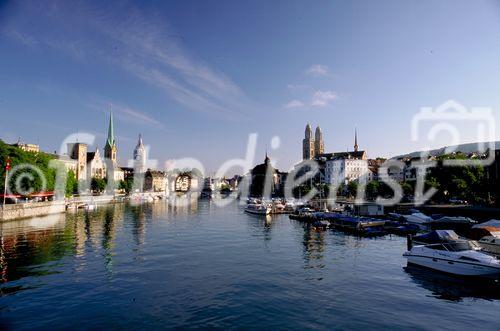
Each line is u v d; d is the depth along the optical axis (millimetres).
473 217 74500
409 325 22719
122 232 64875
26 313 24891
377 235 60125
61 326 22812
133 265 38250
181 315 24547
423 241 42469
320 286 30828
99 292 29234
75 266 37750
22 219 85750
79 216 98062
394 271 35719
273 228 71875
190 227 73562
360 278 33250
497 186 90312
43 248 47938
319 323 23141
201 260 40719
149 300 27422
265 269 36594
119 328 22500
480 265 30625
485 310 25141
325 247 48938
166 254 44125
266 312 25000
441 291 29344
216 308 25781
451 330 22016
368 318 23875
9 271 35625
